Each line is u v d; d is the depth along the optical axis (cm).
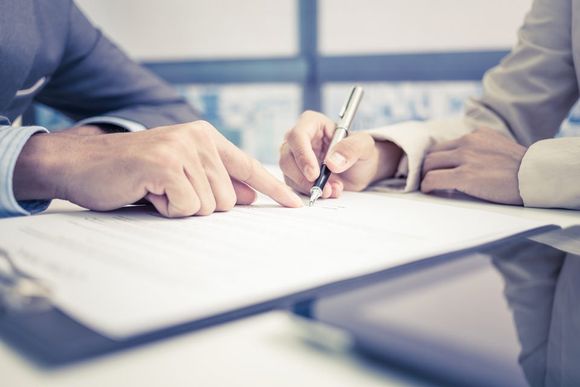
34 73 79
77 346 17
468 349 18
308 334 19
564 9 79
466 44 220
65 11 86
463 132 76
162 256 28
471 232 37
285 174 62
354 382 16
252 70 252
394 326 19
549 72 79
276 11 247
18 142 44
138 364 17
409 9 225
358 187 65
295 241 33
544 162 54
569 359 18
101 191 43
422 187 64
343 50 238
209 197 43
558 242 36
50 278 24
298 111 249
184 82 267
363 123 235
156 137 44
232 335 19
